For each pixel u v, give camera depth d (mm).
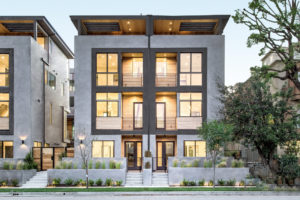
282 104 21938
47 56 30953
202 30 29391
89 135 26109
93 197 17156
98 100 26578
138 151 27156
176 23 27594
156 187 20875
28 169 24188
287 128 21422
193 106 26688
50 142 31531
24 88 26344
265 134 20797
